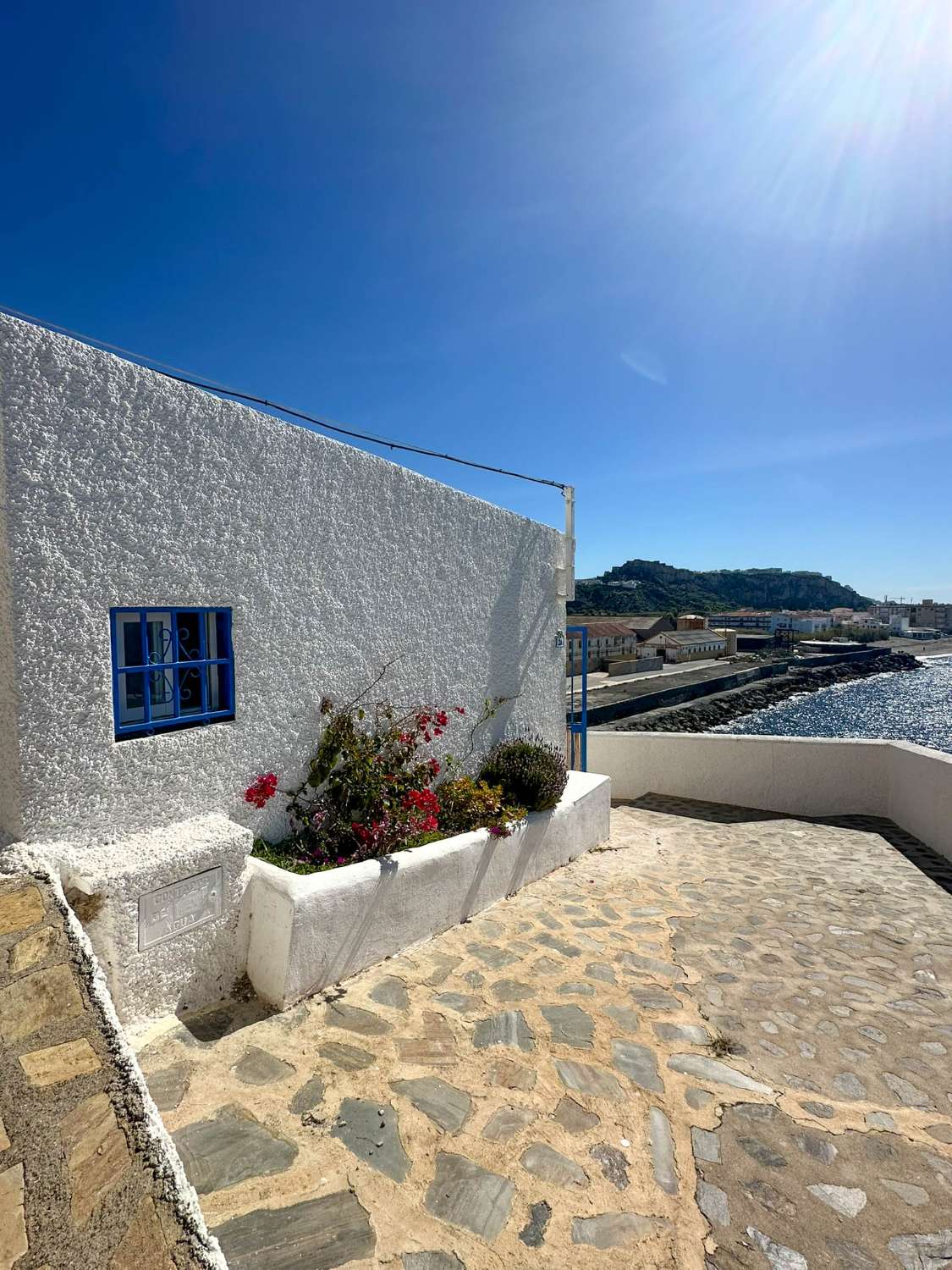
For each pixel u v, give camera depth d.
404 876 4.26
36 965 2.37
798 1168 2.67
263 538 4.19
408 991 3.81
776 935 5.03
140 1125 1.94
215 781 3.88
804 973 4.42
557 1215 2.38
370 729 5.12
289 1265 2.11
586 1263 2.19
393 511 5.36
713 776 9.45
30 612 2.98
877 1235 2.37
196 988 3.38
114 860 3.13
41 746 3.04
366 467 5.06
